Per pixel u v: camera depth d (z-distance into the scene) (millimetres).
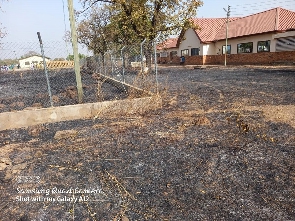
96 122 6129
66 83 15273
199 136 4762
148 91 8031
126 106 6914
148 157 3975
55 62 17781
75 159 4066
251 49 25562
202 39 31719
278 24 22891
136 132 5207
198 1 19719
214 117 5992
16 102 9195
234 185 3064
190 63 35500
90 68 25344
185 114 6406
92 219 2594
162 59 45906
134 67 11938
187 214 2586
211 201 2777
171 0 19531
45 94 10727
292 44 21000
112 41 28172
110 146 4527
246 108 6676
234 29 28891
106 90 10875
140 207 2744
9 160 4121
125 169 3625
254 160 3674
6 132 5742
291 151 3889
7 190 3254
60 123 6211
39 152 4387
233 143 4336
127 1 19266
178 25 20078
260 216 2498
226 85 11250
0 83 17250
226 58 29375
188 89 10641
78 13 20000
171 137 4781
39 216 2691
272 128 4945
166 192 2996
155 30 20141
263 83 11125
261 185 3033
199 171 3445
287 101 7152
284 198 2762
